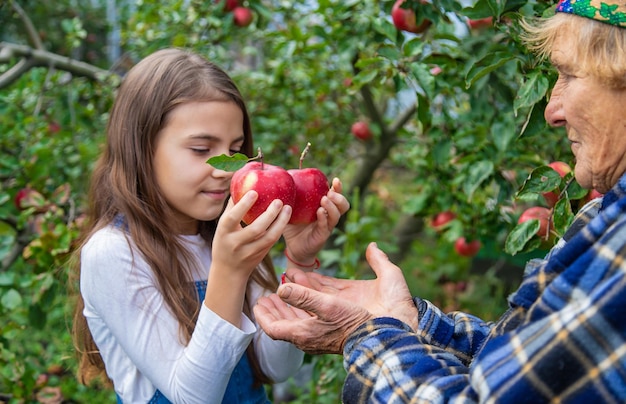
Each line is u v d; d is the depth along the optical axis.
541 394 0.92
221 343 1.31
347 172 4.60
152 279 1.46
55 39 5.53
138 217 1.50
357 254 2.76
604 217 0.98
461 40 1.94
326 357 2.54
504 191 2.26
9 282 2.49
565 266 1.01
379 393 1.11
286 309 1.41
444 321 1.38
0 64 3.08
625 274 0.90
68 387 3.01
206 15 3.08
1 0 3.21
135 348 1.40
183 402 1.34
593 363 0.91
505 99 2.04
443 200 2.73
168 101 1.48
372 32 2.44
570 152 2.23
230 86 1.55
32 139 3.10
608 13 1.03
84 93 3.54
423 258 4.97
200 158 1.48
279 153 3.73
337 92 3.71
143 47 3.52
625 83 1.04
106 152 1.64
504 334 1.00
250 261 1.30
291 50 2.60
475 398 1.00
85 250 1.49
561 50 1.11
